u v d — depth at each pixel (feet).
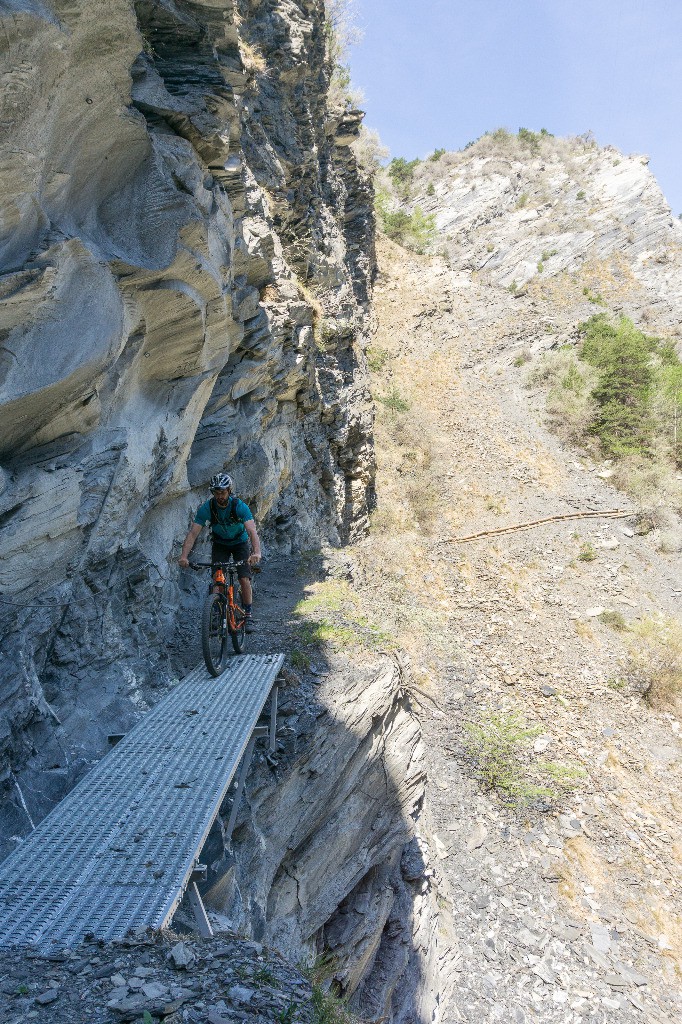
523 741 46.26
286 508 41.50
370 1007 25.80
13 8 9.84
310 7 47.65
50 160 12.57
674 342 104.68
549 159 149.89
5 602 13.76
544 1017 31.45
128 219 15.93
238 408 33.58
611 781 45.52
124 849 10.69
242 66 30.86
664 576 68.08
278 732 20.89
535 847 39.99
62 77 11.62
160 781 12.98
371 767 25.70
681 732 51.31
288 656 25.05
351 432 55.83
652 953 35.55
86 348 13.93
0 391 12.05
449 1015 30.40
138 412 19.38
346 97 71.36
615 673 55.26
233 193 26.55
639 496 77.92
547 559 68.54
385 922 27.35
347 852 23.79
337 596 34.14
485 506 74.43
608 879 39.09
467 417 87.61
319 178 57.11
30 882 9.80
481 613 59.36
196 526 18.72
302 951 19.94
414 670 48.70
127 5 12.26
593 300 112.88
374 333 95.14
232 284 28.30
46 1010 7.23
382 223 125.49
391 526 67.21
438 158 157.28
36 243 12.42
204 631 18.30
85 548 16.51
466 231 130.72
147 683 18.95
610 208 128.57
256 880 17.78
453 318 108.17
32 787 13.01
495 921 35.17
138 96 17.04
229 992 7.97
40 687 14.35
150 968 8.16
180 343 20.29
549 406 91.04
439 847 37.70
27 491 13.94
